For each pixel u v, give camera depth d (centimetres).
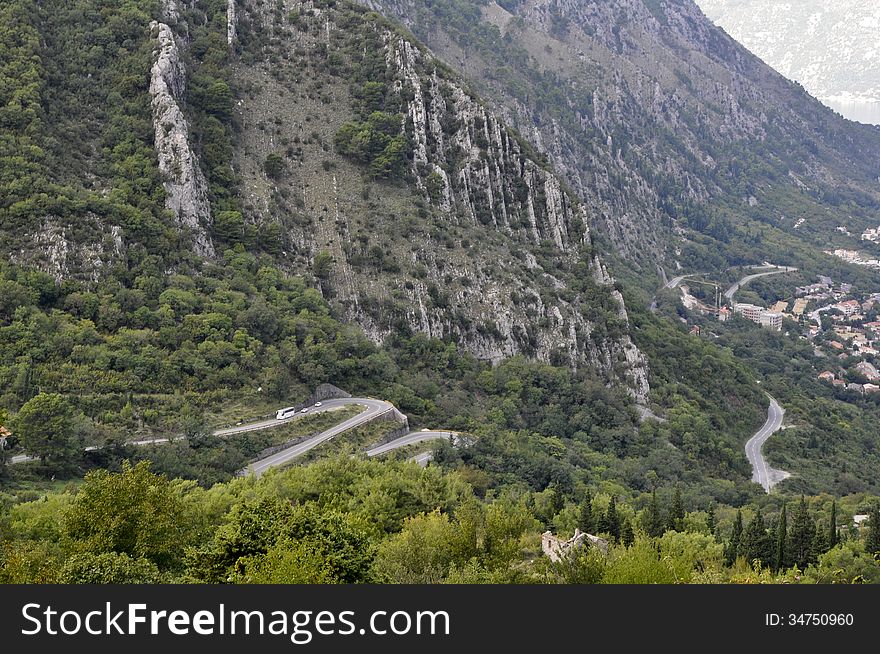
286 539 8300
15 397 13575
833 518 12731
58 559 8831
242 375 16038
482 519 11712
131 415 14175
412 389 18112
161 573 8750
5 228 16188
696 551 11781
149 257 17150
